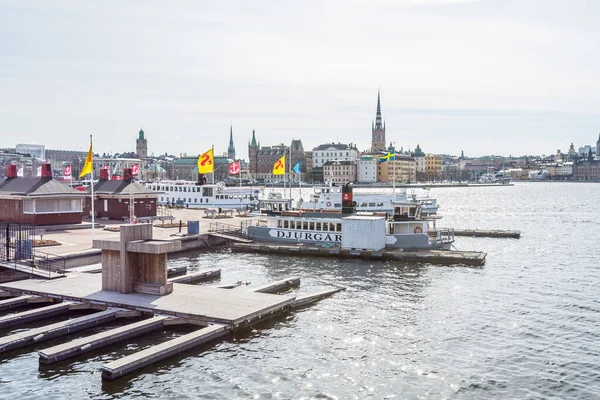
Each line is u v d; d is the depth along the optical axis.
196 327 34.56
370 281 49.75
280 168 87.38
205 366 29.17
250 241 70.12
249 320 34.88
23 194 70.00
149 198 88.75
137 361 28.25
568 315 39.53
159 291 38.81
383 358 30.89
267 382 27.58
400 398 26.20
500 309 41.03
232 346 32.03
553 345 33.22
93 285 41.81
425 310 40.34
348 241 63.88
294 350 31.73
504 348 32.66
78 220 74.50
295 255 63.72
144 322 33.50
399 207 70.69
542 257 65.88
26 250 48.91
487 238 86.06
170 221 87.62
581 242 81.00
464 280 50.66
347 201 69.19
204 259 61.69
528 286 48.78
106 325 34.94
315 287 47.41
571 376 28.78
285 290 46.22
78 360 29.44
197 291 40.34
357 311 39.75
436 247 65.44
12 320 35.00
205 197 122.44
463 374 28.92
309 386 27.28
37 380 27.16
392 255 60.72
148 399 25.58
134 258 39.66
